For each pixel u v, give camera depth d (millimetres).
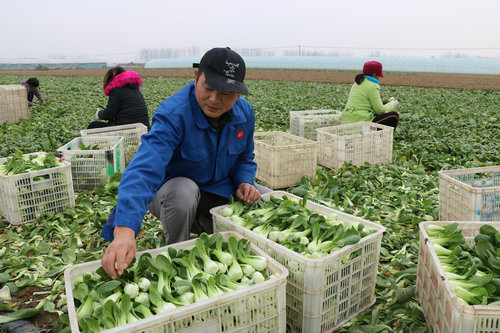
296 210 2979
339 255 2443
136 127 6672
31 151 7043
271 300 2186
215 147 2996
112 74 6633
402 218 4258
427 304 2623
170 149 2711
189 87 2867
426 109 12109
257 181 5637
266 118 10391
